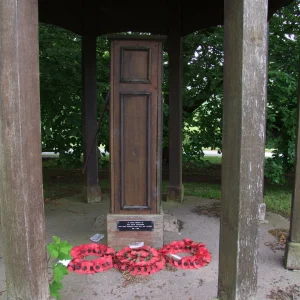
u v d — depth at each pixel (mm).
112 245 3014
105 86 6379
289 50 5969
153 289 2414
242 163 1887
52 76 5852
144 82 2842
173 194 4859
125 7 4883
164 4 4773
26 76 1835
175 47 4691
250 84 1847
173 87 4738
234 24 1870
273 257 2979
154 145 2924
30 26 1832
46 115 6109
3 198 1910
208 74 6461
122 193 2979
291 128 5238
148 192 2988
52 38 6359
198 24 4668
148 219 2992
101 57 6879
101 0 4742
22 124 1837
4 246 1951
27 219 1888
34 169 1904
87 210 4395
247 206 1923
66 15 4613
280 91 5309
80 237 3418
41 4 4477
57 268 2027
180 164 4828
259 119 1884
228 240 2002
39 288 1959
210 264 2812
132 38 2781
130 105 2873
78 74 6125
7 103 1834
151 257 2775
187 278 2570
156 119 2891
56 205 4637
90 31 4590
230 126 1943
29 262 1916
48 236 3445
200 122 6465
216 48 6578
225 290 2041
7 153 1864
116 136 2908
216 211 4387
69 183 6254
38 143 1915
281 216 4219
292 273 2691
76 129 6137
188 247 3068
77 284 2469
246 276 1972
